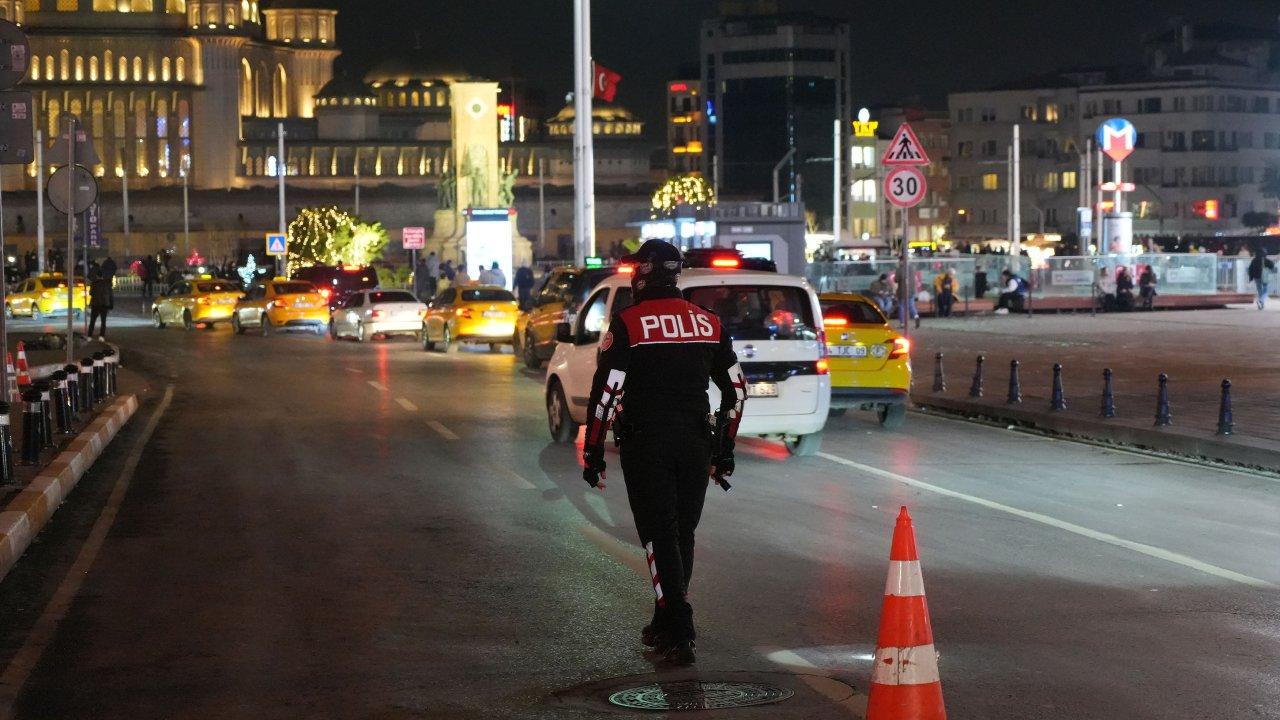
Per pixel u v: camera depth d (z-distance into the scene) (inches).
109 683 291.6
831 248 3494.1
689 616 300.8
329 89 7421.3
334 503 512.4
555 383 676.7
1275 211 6200.8
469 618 343.3
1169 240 4239.7
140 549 431.8
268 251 2864.2
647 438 304.0
